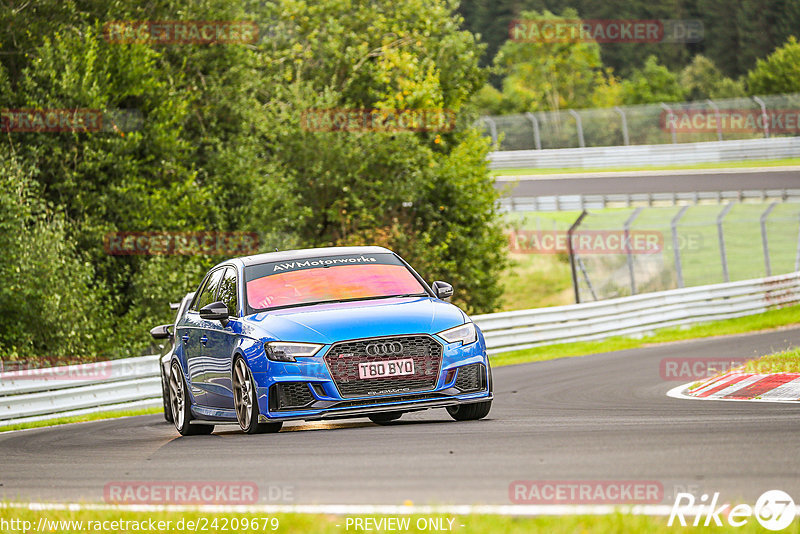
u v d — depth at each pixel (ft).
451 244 439.22
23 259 261.44
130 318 291.79
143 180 303.68
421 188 409.08
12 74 303.27
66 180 291.58
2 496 75.51
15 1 301.02
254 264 116.78
